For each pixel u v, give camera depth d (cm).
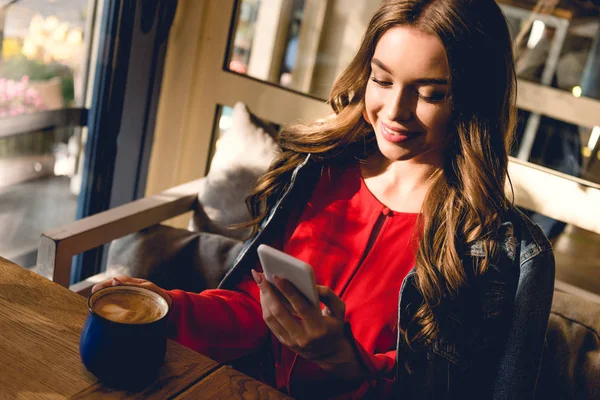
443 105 107
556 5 165
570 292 162
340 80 126
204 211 174
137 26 193
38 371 78
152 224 168
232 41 203
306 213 130
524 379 112
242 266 131
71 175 203
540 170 175
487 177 114
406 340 114
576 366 133
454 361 116
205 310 117
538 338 112
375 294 120
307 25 193
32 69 178
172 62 209
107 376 77
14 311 89
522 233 117
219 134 215
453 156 119
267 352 128
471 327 116
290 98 198
